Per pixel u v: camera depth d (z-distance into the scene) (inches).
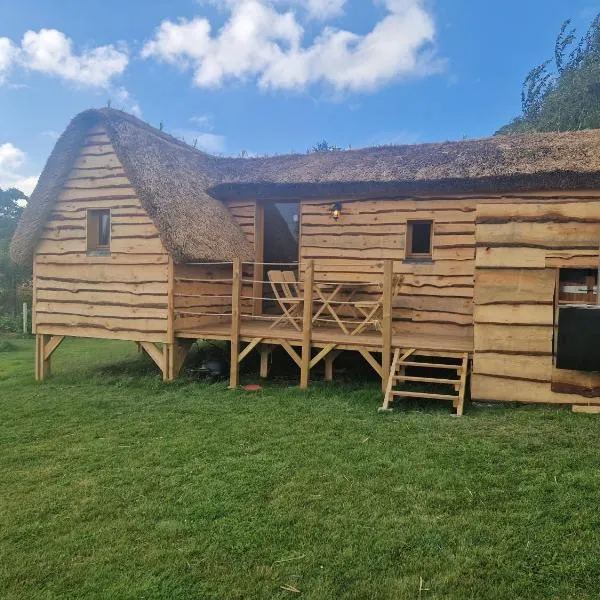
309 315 305.4
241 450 206.7
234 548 136.0
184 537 142.9
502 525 140.6
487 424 225.3
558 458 182.4
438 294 354.3
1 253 936.9
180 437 228.2
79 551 139.6
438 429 221.0
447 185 341.4
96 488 178.2
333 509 153.5
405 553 130.3
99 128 368.5
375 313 365.1
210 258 351.6
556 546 130.0
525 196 331.9
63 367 443.5
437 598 113.4
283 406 269.3
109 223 376.2
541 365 251.0
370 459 189.3
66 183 380.5
